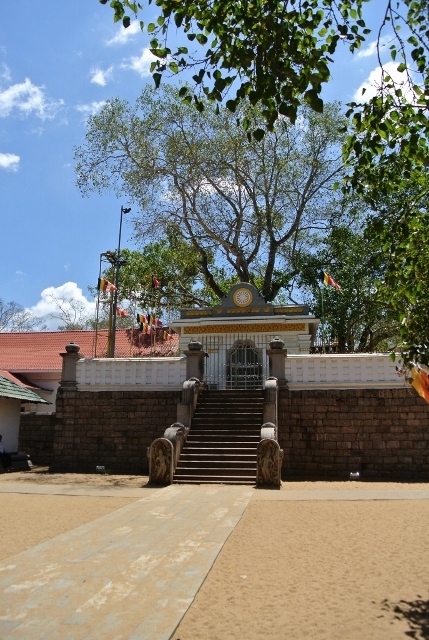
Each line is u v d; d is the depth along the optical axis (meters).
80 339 33.12
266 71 6.63
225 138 27.05
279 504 12.15
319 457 17.88
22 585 6.64
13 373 28.62
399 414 17.80
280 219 29.47
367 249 28.69
